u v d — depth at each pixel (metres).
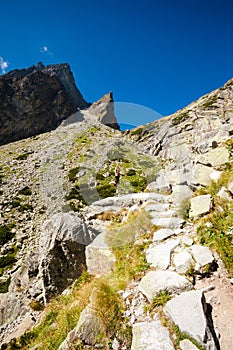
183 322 4.50
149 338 4.49
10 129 66.88
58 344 5.74
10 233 17.80
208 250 6.07
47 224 11.98
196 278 5.61
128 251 7.67
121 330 4.93
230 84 55.12
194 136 27.45
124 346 4.72
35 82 77.31
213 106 42.47
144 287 5.61
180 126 32.66
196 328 4.36
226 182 8.27
